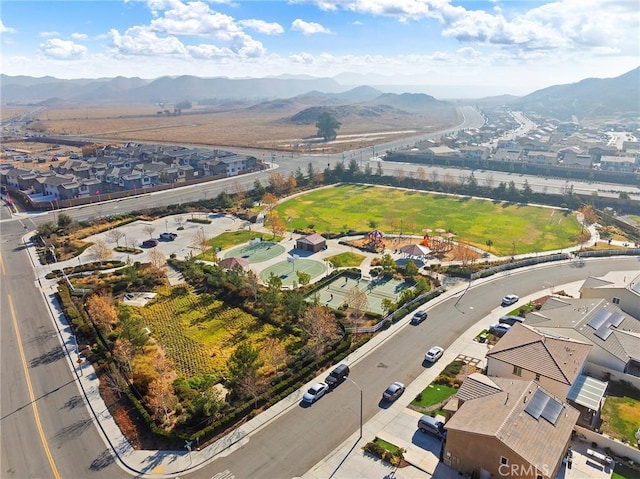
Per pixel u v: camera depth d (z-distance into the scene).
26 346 66.56
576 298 73.69
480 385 47.84
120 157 198.62
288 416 51.41
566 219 125.38
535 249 103.56
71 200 141.50
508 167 190.88
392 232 116.44
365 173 173.62
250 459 45.16
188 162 198.25
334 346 64.62
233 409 51.31
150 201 144.62
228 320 73.50
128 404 53.44
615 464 42.94
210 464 44.62
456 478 42.00
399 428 49.03
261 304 77.31
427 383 56.88
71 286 83.56
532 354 54.06
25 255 102.50
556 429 41.62
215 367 60.91
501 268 91.62
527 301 78.31
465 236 112.75
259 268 93.69
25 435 49.19
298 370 58.91
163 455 45.94
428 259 98.00
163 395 50.91
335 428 49.28
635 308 68.81
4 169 183.12
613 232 115.19
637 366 57.12
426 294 79.56
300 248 105.19
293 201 146.50
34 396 55.53
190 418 49.38
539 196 143.88
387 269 91.38
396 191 159.50
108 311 69.31
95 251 99.94
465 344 65.50
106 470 44.31
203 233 114.88
